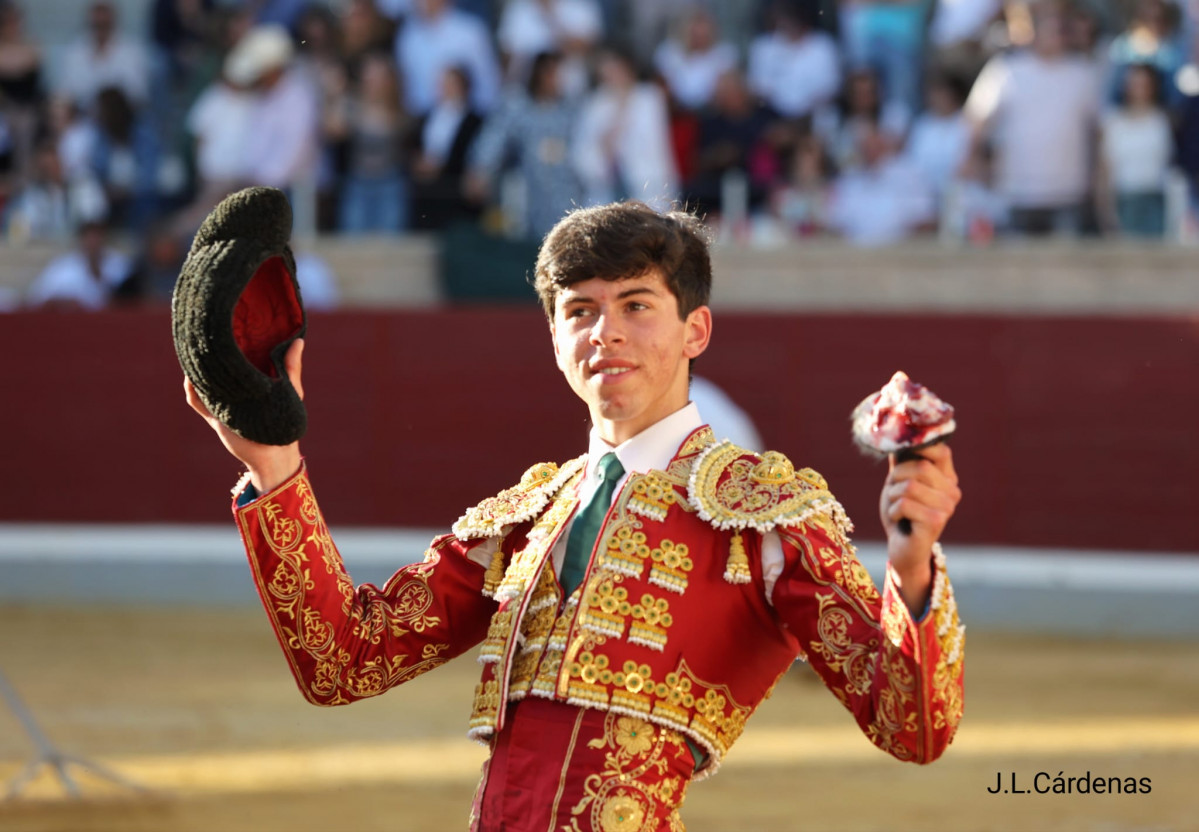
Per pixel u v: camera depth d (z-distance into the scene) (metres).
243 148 21.98
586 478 4.31
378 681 4.35
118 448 22.19
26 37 24.59
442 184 22.12
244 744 13.27
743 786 11.70
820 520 4.07
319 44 22.62
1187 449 20.72
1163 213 21.25
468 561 4.50
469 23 22.48
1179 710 14.72
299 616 4.18
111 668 16.75
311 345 22.14
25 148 23.16
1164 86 21.44
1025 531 21.02
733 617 4.05
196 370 3.86
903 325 21.30
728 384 21.56
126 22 25.98
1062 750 13.00
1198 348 20.72
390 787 11.76
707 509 4.06
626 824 3.88
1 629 19.12
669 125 21.75
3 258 22.67
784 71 22.05
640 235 4.05
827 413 21.39
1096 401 20.92
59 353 22.23
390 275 22.28
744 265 21.72
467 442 22.06
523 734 4.03
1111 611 19.78
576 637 4.00
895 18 22.06
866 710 3.77
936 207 21.72
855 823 10.67
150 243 22.39
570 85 22.39
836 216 21.86
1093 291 21.22
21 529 22.16
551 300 4.21
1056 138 21.16
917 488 3.53
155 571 21.34
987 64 21.78
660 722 3.96
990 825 10.63
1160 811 11.02
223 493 22.06
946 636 3.58
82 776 12.12
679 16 23.84
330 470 22.16
